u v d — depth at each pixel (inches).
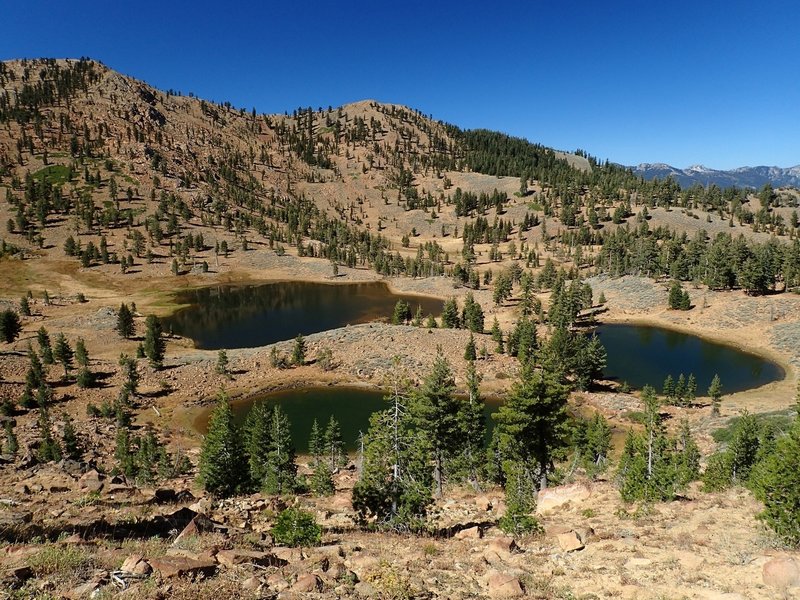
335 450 2260.1
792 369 3722.9
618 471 1408.7
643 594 492.1
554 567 589.9
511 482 1115.3
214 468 1448.1
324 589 462.9
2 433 2365.9
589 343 3516.2
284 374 3545.8
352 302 6683.1
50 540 535.2
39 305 5610.2
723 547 614.5
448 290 7086.6
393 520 877.8
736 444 1262.3
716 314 4977.9
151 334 3572.8
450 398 1560.0
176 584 417.7
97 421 2687.0
